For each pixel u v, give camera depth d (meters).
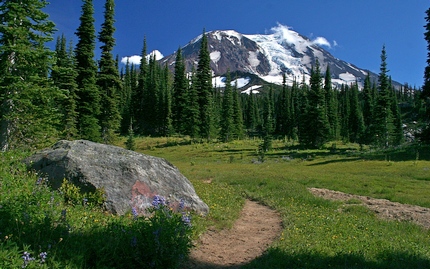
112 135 41.84
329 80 83.88
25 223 5.29
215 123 76.62
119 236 5.70
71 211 7.37
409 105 126.75
